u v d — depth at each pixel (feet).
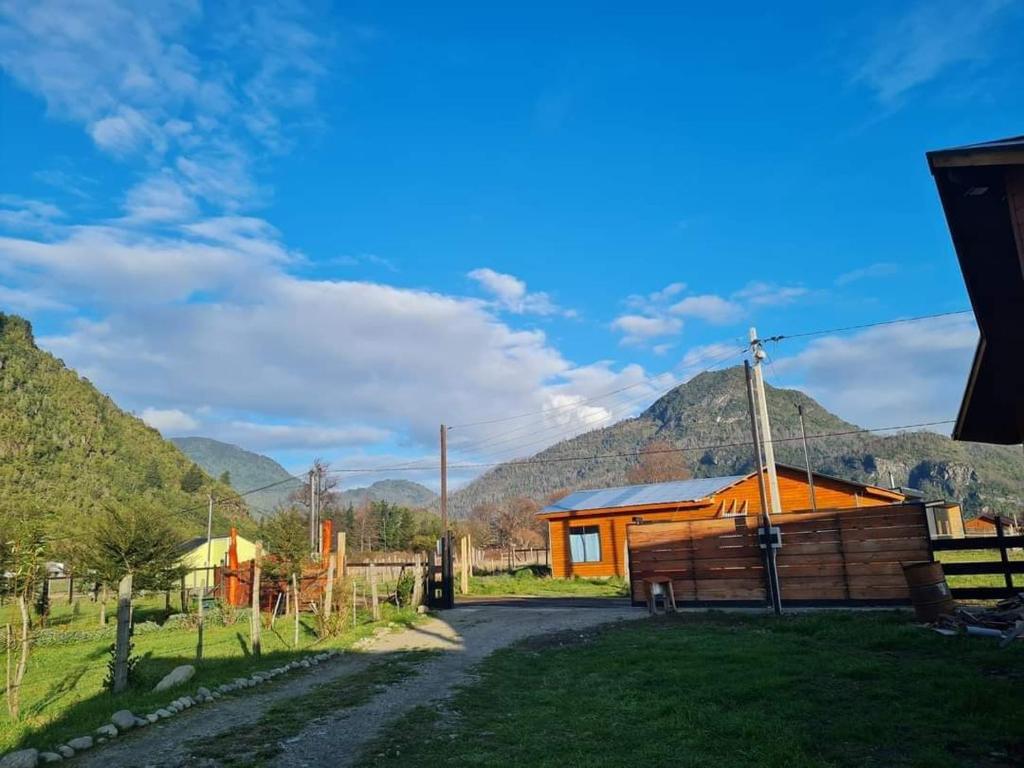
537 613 63.41
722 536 56.39
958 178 20.52
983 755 18.47
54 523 86.43
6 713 32.35
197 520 297.74
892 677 27.50
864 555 50.31
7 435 285.43
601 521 117.39
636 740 21.85
